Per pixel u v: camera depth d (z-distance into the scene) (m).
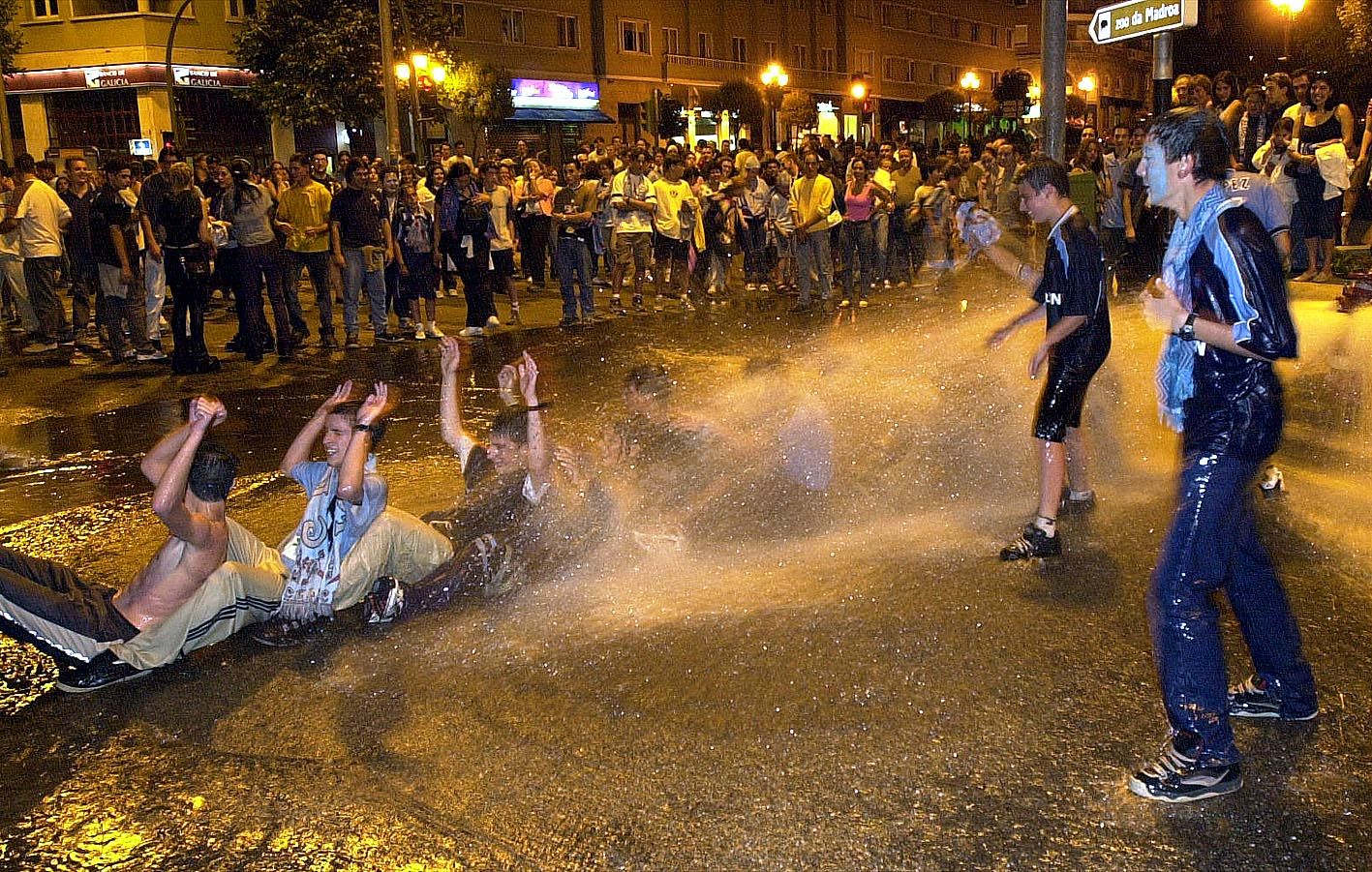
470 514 5.40
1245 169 12.63
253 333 11.82
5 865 3.30
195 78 35.62
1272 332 3.20
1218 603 4.76
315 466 4.94
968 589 4.94
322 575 4.78
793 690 4.09
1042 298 5.27
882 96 60.00
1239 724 3.79
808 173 14.95
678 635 4.57
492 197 13.86
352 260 12.36
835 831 3.26
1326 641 4.36
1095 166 15.59
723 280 16.91
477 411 9.02
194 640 4.56
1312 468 6.54
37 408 9.74
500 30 40.44
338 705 4.17
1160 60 10.90
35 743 4.01
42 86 35.44
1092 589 4.90
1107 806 3.35
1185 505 3.39
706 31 49.09
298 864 3.23
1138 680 4.09
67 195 13.41
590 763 3.68
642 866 3.15
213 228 11.49
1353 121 12.48
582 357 11.45
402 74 31.86
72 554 6.01
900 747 3.69
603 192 16.36
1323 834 3.19
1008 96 41.59
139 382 10.81
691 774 3.58
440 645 4.62
